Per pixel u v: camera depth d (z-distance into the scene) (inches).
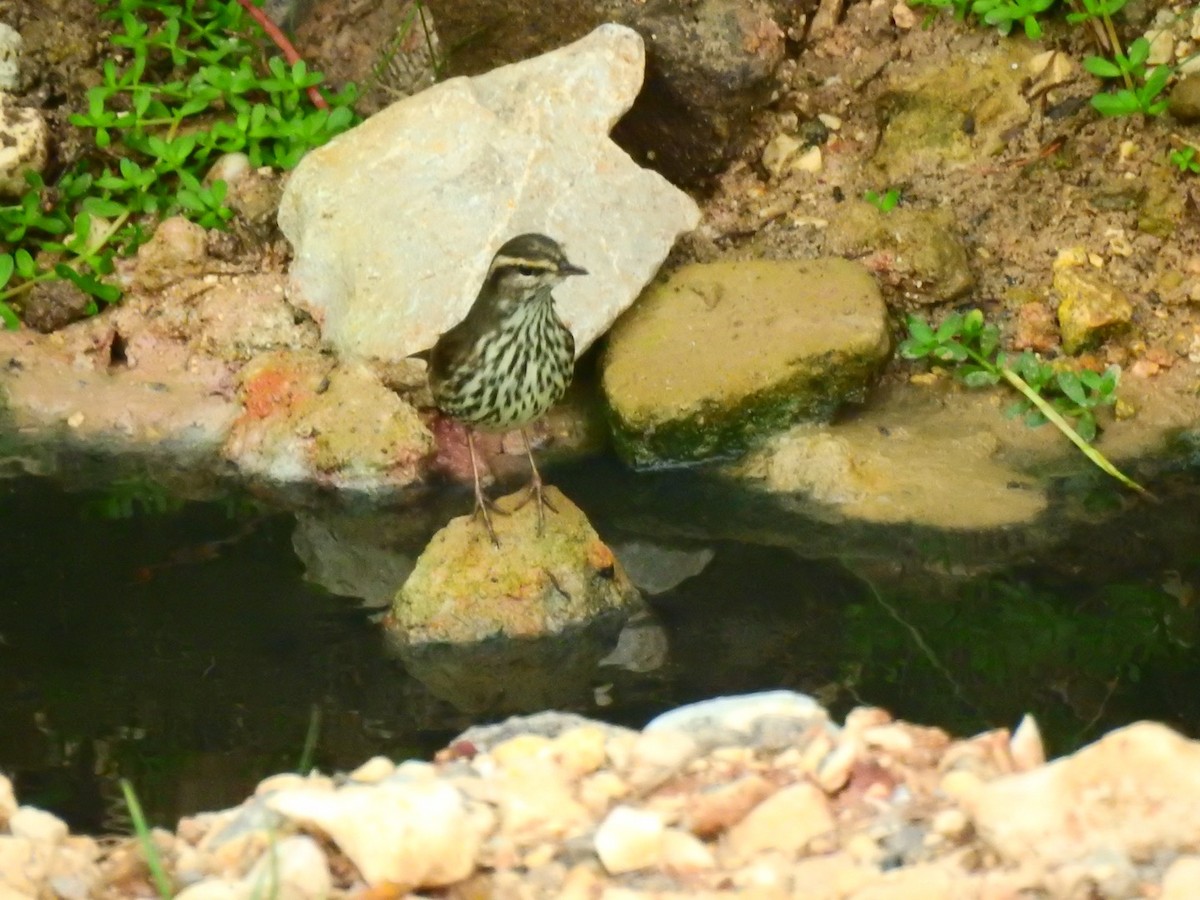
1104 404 481.1
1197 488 449.4
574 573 400.2
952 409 487.5
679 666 375.6
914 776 272.4
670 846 254.8
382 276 495.5
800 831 258.1
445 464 482.9
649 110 531.5
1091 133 532.4
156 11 606.9
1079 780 245.8
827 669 370.0
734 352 478.3
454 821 253.1
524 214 495.5
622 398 471.8
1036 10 538.6
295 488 476.7
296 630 396.5
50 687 370.0
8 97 566.9
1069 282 502.0
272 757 342.3
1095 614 390.9
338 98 572.1
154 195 557.0
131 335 524.7
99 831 314.0
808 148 545.3
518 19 529.3
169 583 418.0
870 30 551.5
